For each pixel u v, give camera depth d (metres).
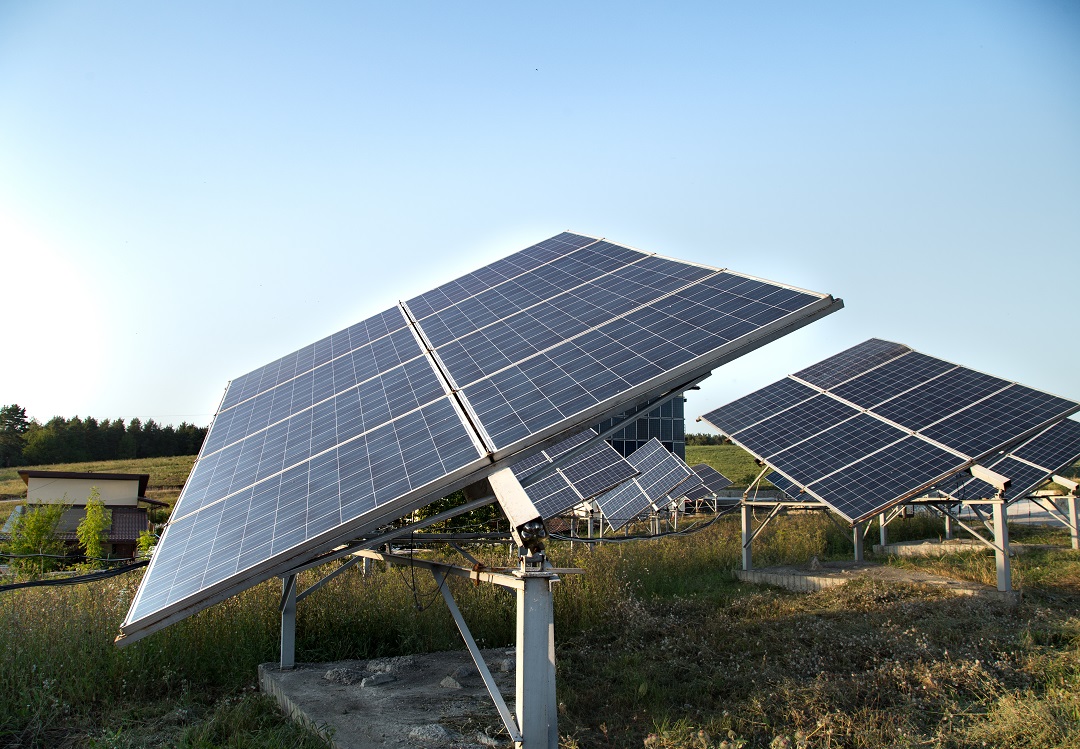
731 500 44.91
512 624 12.51
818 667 9.96
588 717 8.66
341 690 9.10
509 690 9.21
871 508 15.12
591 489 17.12
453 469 6.60
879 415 18.61
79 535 28.78
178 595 6.36
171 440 112.00
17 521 28.67
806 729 7.68
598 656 11.13
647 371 7.33
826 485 16.31
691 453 87.75
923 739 7.38
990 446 15.88
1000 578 15.15
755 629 12.44
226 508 8.19
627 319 8.78
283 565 6.24
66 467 89.38
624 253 11.10
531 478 6.80
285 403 10.94
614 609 13.61
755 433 19.69
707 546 22.75
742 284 8.58
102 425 107.12
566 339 8.77
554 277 11.19
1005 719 7.75
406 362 10.14
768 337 7.39
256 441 9.95
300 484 7.78
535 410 7.28
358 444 8.15
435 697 8.80
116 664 9.48
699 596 16.67
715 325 7.85
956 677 9.18
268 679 9.80
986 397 17.88
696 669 10.14
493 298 11.32
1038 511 38.28
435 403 8.35
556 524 26.59
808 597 15.62
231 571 6.35
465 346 9.73
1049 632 11.45
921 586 15.45
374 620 12.20
